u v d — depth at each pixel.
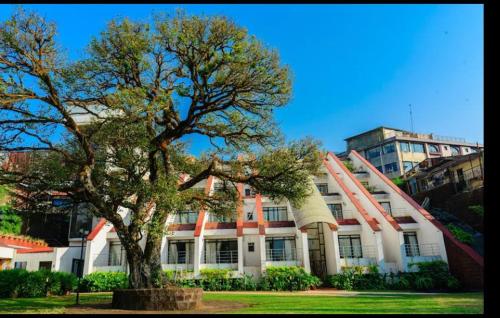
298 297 19.62
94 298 19.12
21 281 20.52
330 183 39.78
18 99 12.62
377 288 27.81
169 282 15.33
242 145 17.30
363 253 31.95
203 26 14.49
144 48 14.38
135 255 15.18
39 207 18.39
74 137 16.77
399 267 29.30
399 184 47.53
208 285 27.83
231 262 31.23
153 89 15.04
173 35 14.28
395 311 12.02
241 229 30.75
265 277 27.95
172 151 18.73
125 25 14.09
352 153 47.66
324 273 31.23
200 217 31.75
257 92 15.95
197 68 14.95
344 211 35.91
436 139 65.38
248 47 14.72
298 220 30.67
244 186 38.91
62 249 29.22
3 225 31.44
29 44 12.83
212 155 17.92
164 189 14.59
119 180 16.64
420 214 32.56
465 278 27.59
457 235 30.28
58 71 13.53
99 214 17.47
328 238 31.42
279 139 17.22
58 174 15.83
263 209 35.84
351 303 15.44
